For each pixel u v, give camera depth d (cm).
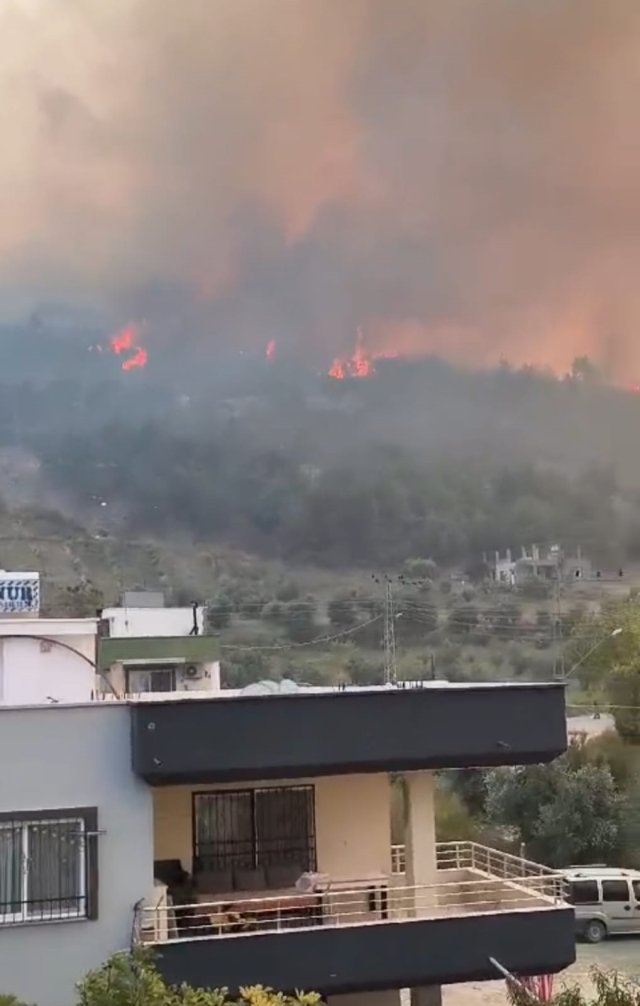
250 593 8844
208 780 1619
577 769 4628
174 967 1529
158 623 4316
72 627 2278
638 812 4369
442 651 7431
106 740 1619
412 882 1797
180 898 1712
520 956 1661
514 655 7162
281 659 7369
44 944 1543
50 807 1582
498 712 1725
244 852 1802
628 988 1369
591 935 3406
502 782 4531
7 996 1085
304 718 1648
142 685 3612
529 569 8862
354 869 1845
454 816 4728
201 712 1616
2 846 1559
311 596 8812
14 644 2227
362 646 7750
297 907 1647
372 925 1614
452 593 8719
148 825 1611
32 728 1595
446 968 1631
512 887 1823
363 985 1596
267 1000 1143
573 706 5669
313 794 1852
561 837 4294
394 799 2492
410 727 1686
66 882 1570
